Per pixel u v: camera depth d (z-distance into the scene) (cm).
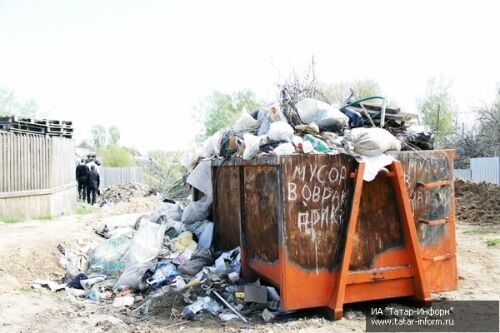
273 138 507
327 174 464
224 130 682
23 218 1194
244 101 3250
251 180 544
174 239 691
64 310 525
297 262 454
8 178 1162
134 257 625
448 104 2920
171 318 491
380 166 469
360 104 582
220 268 586
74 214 1473
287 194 452
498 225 1139
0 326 466
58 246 760
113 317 501
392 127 561
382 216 487
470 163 2112
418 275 486
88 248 798
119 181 2898
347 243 461
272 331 436
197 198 785
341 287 459
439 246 511
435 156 512
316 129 520
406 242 490
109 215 1336
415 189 502
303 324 449
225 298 520
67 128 1642
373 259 481
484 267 680
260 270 525
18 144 1201
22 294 582
